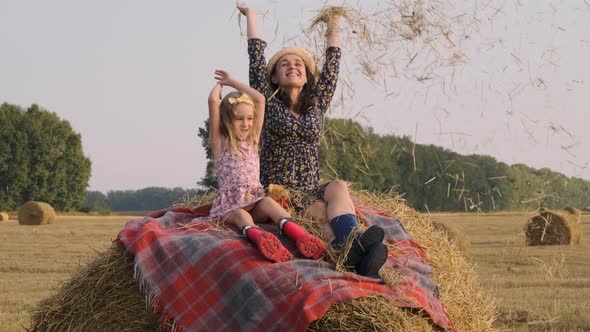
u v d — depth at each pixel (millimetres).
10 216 57625
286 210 5562
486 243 21328
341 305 4652
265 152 6039
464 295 5895
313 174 6004
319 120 6070
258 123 5750
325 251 5059
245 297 4805
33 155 75812
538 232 20641
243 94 5719
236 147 5680
